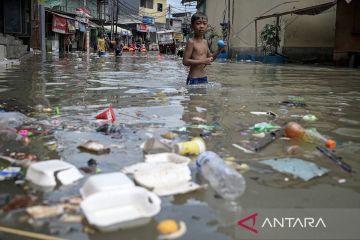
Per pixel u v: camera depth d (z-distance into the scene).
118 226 1.57
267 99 5.13
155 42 54.12
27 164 2.31
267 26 18.83
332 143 2.79
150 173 2.09
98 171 2.20
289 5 18.59
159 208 1.64
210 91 5.83
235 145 2.80
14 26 13.48
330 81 8.16
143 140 2.87
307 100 5.16
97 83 6.77
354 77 9.30
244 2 22.80
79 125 3.33
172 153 2.47
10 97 4.84
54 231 1.56
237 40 23.77
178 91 5.74
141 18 52.34
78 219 1.66
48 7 26.36
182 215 1.73
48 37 26.52
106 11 43.81
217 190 1.98
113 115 3.59
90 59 17.14
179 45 37.06
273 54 18.69
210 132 3.15
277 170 2.30
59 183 2.02
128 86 6.35
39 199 1.83
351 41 15.14
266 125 3.37
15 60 12.13
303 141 2.96
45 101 4.59
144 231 1.58
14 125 3.27
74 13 31.14
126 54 28.69
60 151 2.58
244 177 2.19
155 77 8.30
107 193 1.66
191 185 2.02
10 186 1.98
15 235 1.53
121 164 2.33
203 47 6.27
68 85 6.32
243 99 5.07
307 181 2.16
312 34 18.17
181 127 3.31
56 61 13.85
